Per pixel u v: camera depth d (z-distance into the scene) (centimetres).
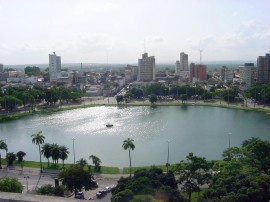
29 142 19062
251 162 9725
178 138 18975
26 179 12212
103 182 11750
